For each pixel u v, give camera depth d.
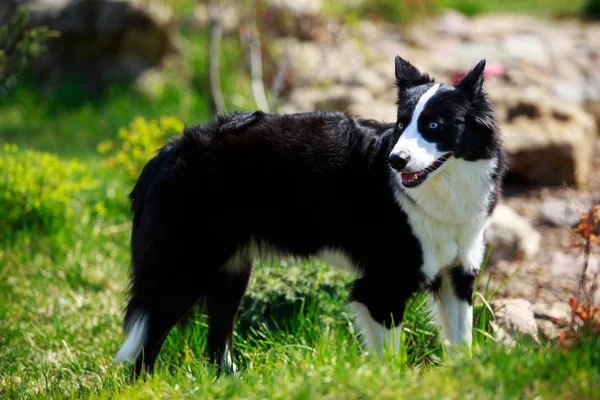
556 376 4.81
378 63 15.69
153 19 15.27
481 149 5.92
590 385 4.71
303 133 6.33
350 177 6.22
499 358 5.03
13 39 9.14
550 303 7.68
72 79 15.64
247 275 6.86
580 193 10.63
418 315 7.04
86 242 9.55
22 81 15.59
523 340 5.70
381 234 6.16
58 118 14.77
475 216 6.05
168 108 14.68
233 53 15.82
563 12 20.58
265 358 6.54
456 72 14.67
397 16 18.61
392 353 5.62
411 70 6.36
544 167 10.76
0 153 12.27
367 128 6.39
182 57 16.02
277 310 7.45
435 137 5.79
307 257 6.59
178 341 7.23
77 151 13.05
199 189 6.27
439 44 17.53
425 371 5.49
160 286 6.28
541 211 10.17
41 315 8.05
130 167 10.48
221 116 6.59
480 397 4.61
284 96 14.66
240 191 6.29
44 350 7.39
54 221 9.52
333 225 6.33
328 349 5.90
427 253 6.08
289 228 6.40
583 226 6.27
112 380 6.27
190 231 6.28
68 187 9.77
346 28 15.45
